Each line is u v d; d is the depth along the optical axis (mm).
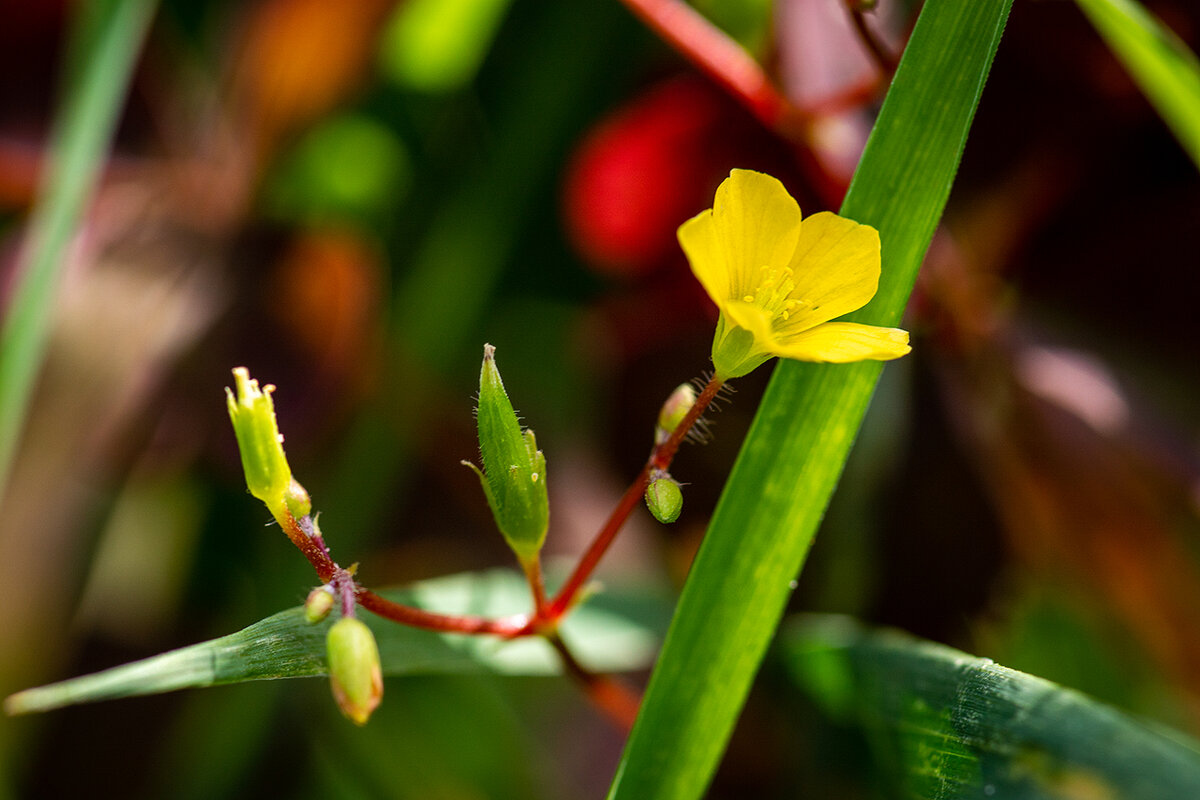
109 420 203
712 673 167
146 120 222
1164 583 199
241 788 209
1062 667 207
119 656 211
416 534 224
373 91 220
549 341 228
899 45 189
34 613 205
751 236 165
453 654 181
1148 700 206
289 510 165
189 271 211
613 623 193
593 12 213
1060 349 201
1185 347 199
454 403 223
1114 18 175
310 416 207
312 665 167
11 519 203
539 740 228
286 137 219
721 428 208
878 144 167
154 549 214
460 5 208
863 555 201
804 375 167
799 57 198
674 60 211
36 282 185
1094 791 168
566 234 223
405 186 221
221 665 167
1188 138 180
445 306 213
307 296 211
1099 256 203
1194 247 201
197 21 222
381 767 213
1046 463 199
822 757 187
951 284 198
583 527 220
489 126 220
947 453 200
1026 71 201
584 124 213
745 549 167
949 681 175
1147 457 195
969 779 171
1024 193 204
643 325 214
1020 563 203
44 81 222
